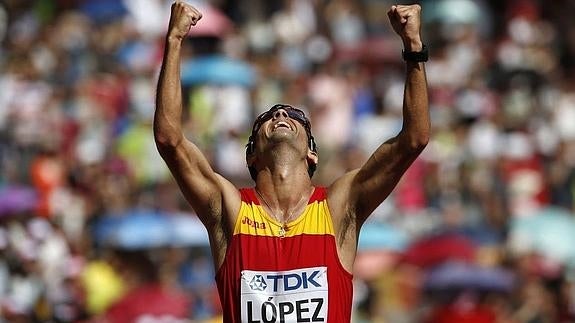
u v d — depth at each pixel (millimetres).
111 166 40094
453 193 41656
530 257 37781
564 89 50719
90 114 44844
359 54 50000
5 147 41812
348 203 18312
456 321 34438
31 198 38031
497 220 40062
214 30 45062
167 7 51656
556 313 37094
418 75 18219
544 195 43156
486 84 49688
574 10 55875
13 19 52719
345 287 17906
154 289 33125
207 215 18438
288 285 17719
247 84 44594
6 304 35219
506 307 35969
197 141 41344
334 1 53031
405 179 41969
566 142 45188
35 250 36406
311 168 19109
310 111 45500
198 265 36031
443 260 36250
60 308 34781
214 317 33719
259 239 18047
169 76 18391
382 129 45281
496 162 43781
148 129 41969
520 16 54844
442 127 45344
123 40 49281
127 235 35531
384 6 53656
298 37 51312
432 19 52469
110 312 32469
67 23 50781
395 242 38062
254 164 18984
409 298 36344
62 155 42469
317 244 17953
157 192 37438
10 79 47188
